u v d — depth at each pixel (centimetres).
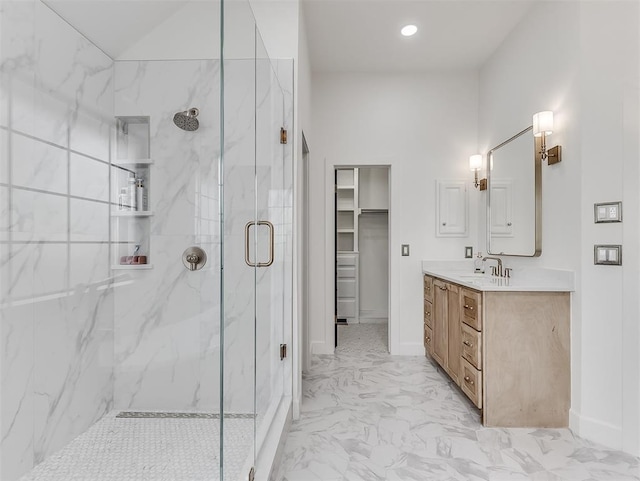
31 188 137
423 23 306
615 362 208
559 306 231
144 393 144
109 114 155
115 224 152
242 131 164
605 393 211
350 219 549
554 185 252
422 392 284
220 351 140
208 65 157
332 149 389
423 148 387
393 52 351
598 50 217
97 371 140
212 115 157
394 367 343
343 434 219
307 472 181
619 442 204
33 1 139
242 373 156
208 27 154
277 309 230
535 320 231
